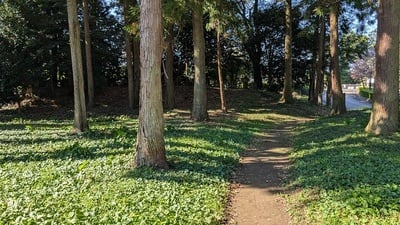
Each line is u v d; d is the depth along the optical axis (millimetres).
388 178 6941
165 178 7488
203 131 14336
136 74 24578
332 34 19422
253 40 31047
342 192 6387
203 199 6504
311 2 19812
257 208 6562
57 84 26359
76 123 13969
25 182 7102
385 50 11719
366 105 36500
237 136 13852
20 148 10820
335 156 9250
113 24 27141
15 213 5340
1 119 20031
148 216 5363
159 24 8359
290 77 25844
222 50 30844
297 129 16391
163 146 8594
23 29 22219
